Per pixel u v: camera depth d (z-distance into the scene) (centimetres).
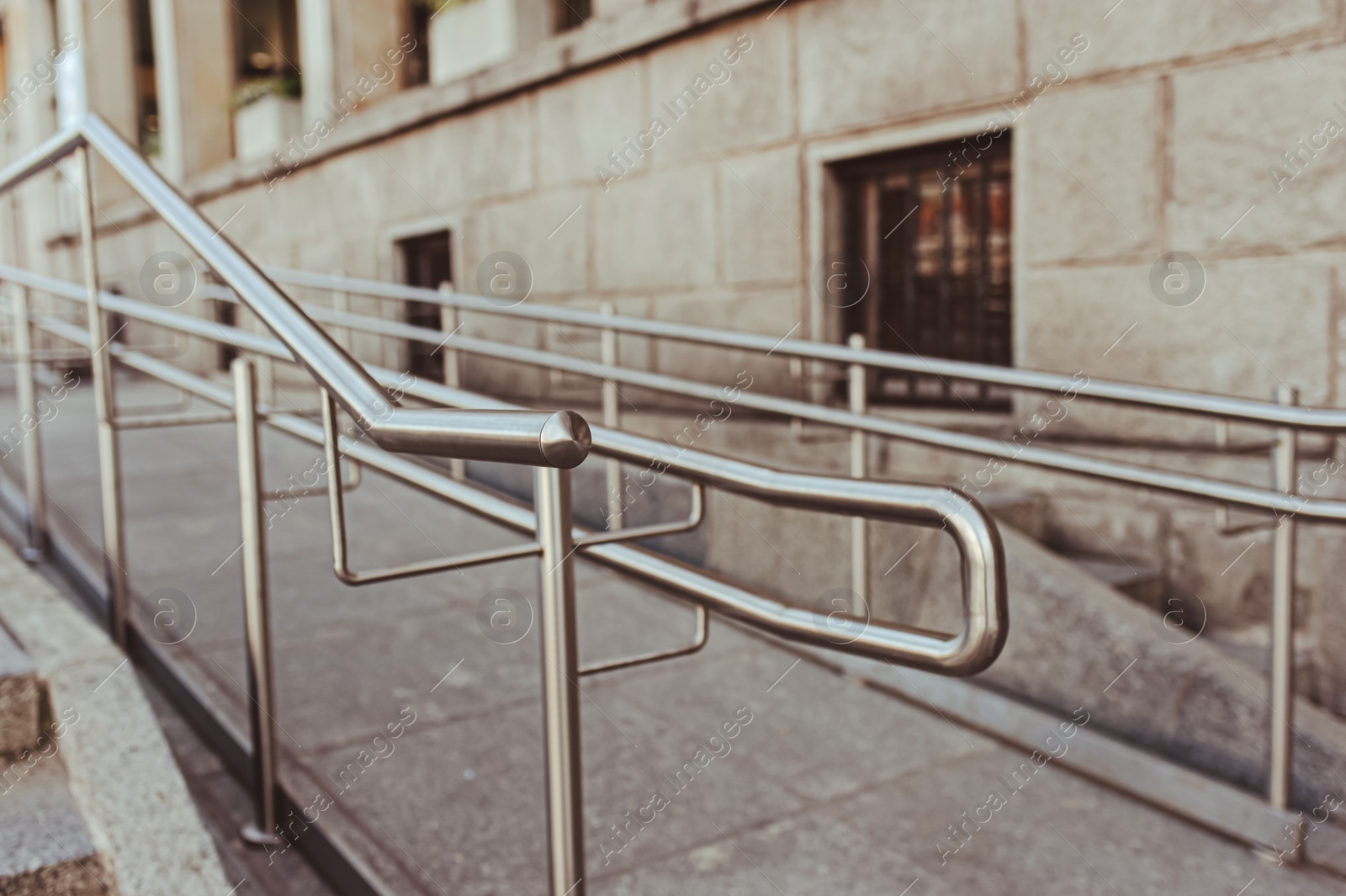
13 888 176
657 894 223
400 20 873
